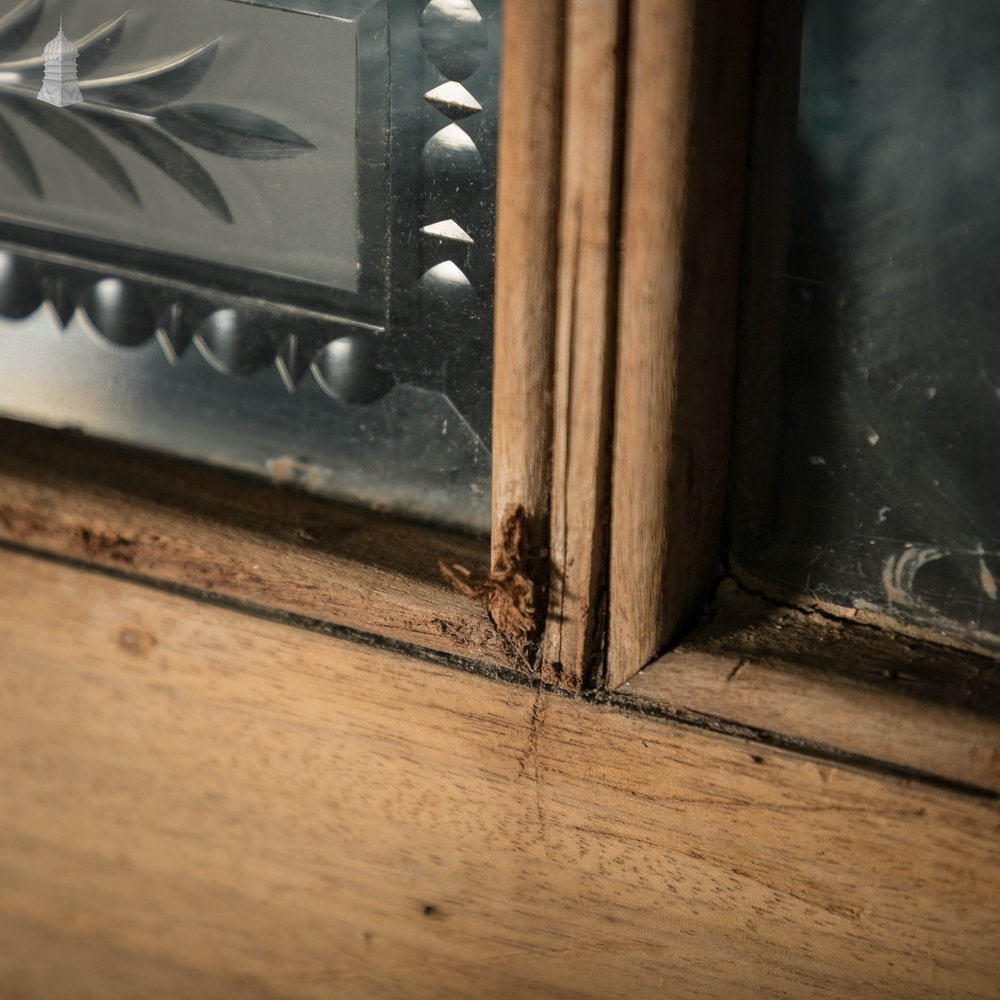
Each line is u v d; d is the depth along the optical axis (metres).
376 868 0.45
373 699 0.44
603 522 0.41
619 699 0.42
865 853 0.41
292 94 0.43
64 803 0.48
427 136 0.42
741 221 0.40
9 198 0.46
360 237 0.43
